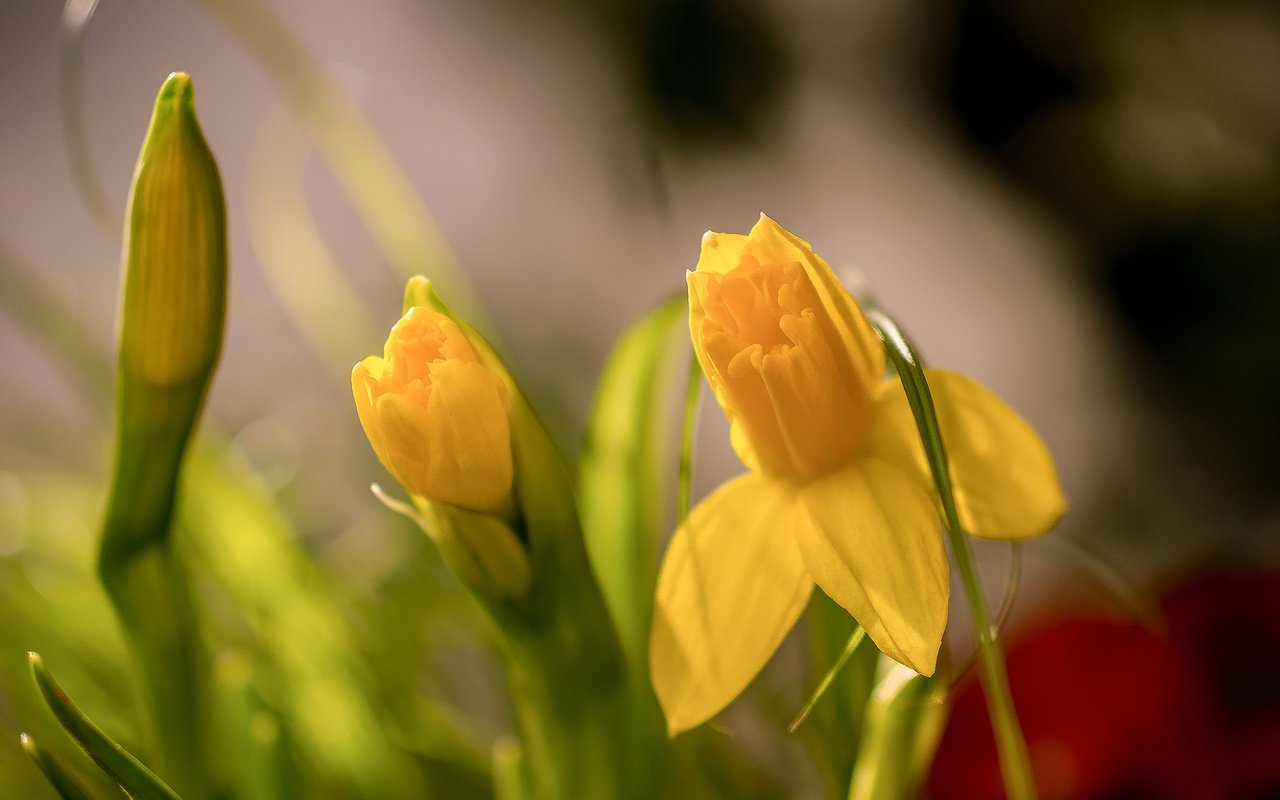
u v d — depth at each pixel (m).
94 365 0.54
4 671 0.46
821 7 1.03
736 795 0.46
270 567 0.48
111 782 0.39
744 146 1.07
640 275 1.15
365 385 0.37
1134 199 0.91
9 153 1.19
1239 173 0.87
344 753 0.45
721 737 0.46
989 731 0.48
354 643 0.48
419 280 0.37
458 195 1.26
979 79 0.98
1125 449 0.99
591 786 0.39
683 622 0.37
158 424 0.39
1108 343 1.03
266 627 0.47
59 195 1.19
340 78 0.64
